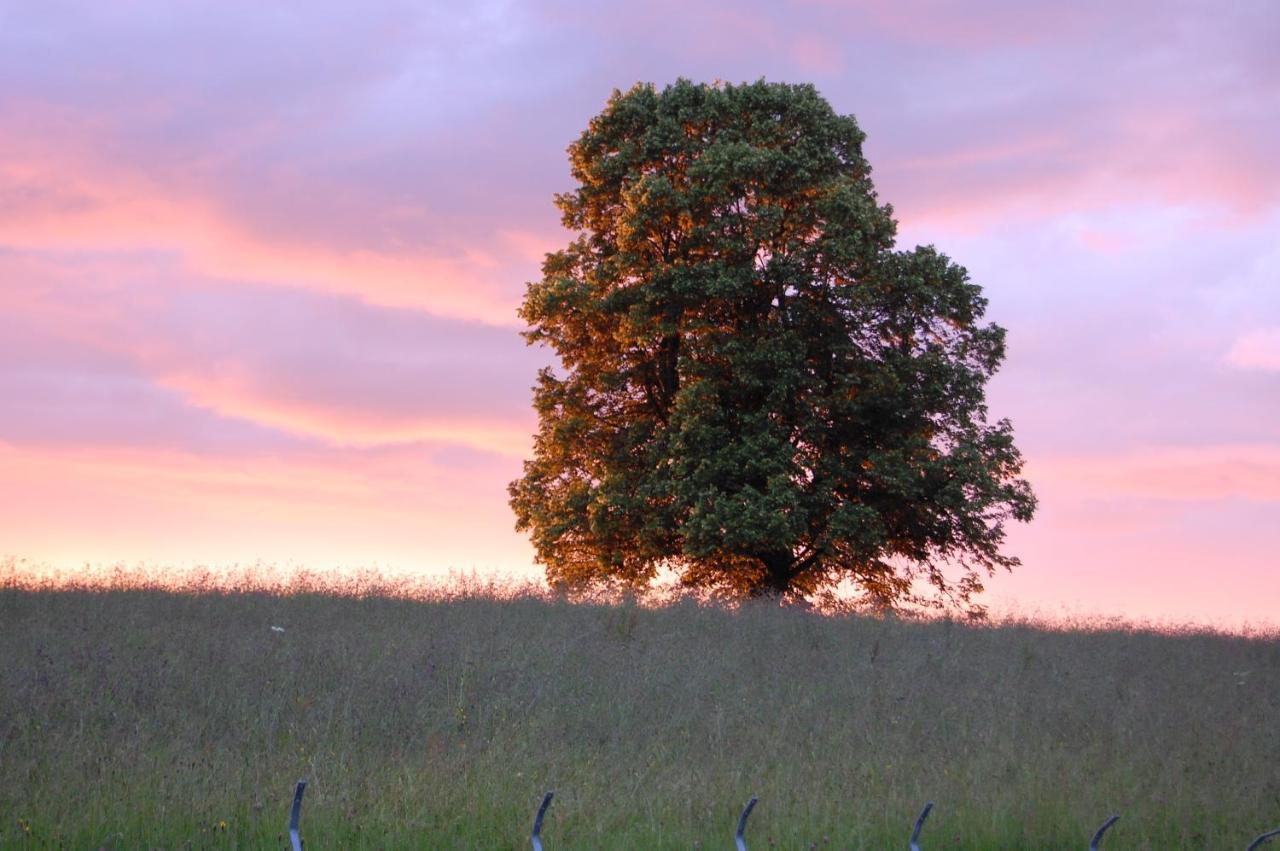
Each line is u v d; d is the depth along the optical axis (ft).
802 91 101.65
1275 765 45.62
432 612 63.82
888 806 37.04
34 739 38.60
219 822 31.86
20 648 48.96
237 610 61.26
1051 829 36.04
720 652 58.39
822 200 95.61
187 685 45.24
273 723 41.45
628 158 101.76
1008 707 51.03
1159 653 67.87
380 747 41.06
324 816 32.83
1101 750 45.91
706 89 102.42
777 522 88.02
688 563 99.09
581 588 76.64
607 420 103.91
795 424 95.91
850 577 102.42
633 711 47.16
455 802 34.83
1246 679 63.10
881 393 94.84
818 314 96.07
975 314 99.71
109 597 63.00
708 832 34.09
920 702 51.24
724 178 95.20
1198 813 38.78
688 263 98.27
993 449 97.04
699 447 93.45
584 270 105.91
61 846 29.63
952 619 76.28
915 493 92.63
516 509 105.09
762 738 45.16
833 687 53.42
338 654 50.78
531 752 41.45
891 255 96.58
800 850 32.78
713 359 97.30
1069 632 74.95
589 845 32.12
